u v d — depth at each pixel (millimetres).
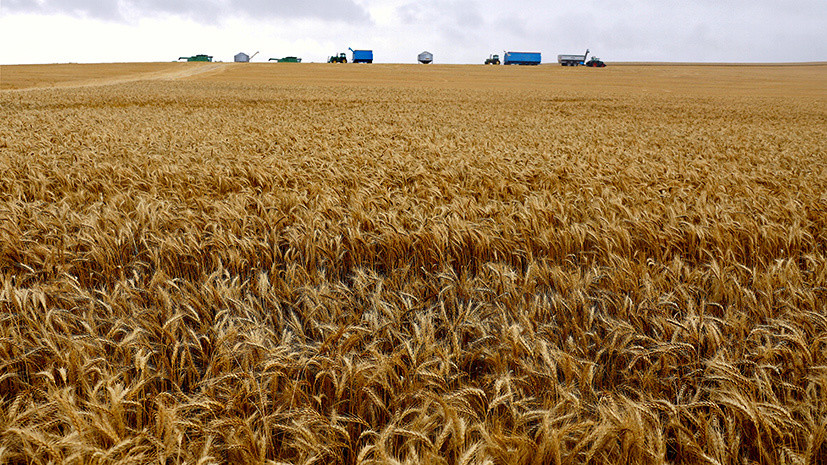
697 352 2623
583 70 98062
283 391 2264
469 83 66750
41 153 9172
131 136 12781
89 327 2428
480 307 3168
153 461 1769
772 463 1864
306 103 32844
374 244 4473
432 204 5816
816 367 2104
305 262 4098
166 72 85500
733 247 4582
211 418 2145
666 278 3752
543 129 18375
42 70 88562
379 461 1660
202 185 6902
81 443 1615
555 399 2244
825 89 62281
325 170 7836
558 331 2965
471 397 2227
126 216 4633
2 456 1749
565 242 4445
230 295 3100
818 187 7637
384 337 2730
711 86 66312
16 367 2514
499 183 7406
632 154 11359
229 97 36000
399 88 52906
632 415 1844
